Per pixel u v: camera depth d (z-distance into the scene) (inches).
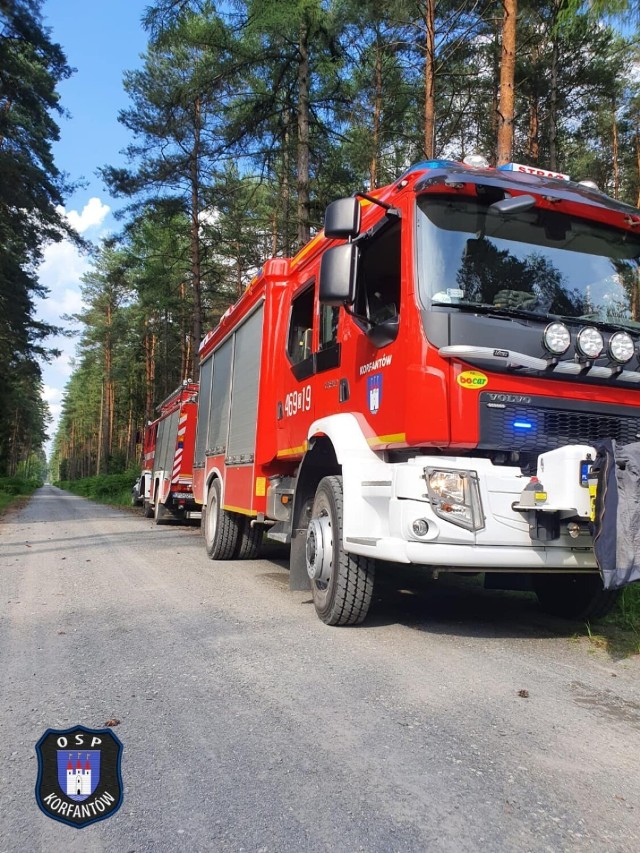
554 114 671.1
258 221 903.7
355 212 176.7
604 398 171.8
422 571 304.8
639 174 802.2
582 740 120.3
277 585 276.5
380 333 183.8
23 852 86.0
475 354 159.5
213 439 386.0
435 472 159.5
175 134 824.3
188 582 283.0
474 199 177.8
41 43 802.2
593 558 164.6
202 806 96.4
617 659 171.9
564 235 185.8
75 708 135.0
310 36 611.2
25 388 2092.8
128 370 1936.5
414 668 159.9
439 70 589.3
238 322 339.9
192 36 590.6
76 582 283.9
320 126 680.4
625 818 94.0
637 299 190.5
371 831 89.7
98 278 1996.8
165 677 153.9
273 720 128.0
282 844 86.9
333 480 207.3
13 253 1059.3
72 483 2982.3
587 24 321.7
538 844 87.1
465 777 105.3
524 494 159.3
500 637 192.1
